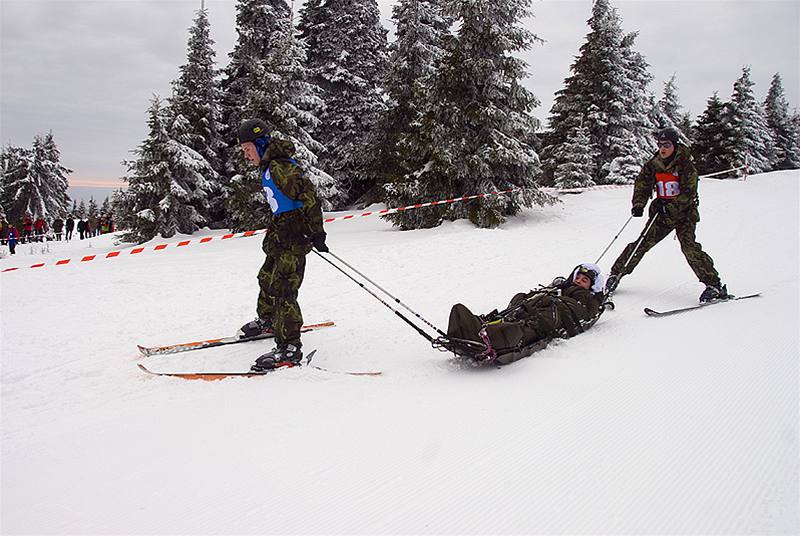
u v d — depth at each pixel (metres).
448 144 14.92
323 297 7.25
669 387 3.77
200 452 3.03
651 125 29.41
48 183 42.31
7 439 3.29
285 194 4.19
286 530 2.32
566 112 30.94
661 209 6.37
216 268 9.91
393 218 16.33
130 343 5.40
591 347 4.76
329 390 3.92
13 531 2.36
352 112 25.73
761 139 35.50
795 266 7.61
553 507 2.46
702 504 2.45
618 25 30.70
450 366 4.52
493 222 14.45
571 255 10.00
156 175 21.23
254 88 21.19
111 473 2.84
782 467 2.72
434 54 22.36
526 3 15.29
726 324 5.14
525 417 3.38
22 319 6.32
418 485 2.64
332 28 26.02
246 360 4.76
